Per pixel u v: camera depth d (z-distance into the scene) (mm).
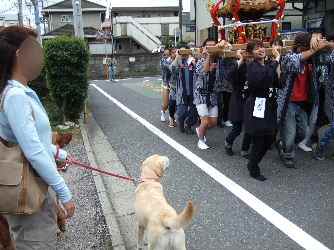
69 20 47500
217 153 6988
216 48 6965
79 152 7215
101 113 11367
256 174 5648
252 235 4121
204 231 4238
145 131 8883
